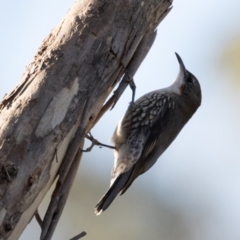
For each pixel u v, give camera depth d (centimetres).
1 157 807
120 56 957
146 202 1466
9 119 840
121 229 1423
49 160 853
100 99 937
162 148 1311
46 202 1384
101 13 941
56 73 888
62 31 930
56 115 867
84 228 1410
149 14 988
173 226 1466
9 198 799
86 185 1453
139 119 1272
